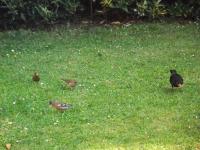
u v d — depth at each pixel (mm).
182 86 5035
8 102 4816
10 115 4629
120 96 4926
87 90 5039
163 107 4734
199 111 4656
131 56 5781
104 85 5133
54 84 5164
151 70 5434
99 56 5797
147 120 4531
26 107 4730
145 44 6105
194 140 4230
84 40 6246
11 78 5293
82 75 5348
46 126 4461
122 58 5730
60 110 4645
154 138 4277
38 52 5926
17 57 5805
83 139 4277
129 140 4258
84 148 4164
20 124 4496
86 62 5648
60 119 4551
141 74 5344
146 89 5051
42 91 5027
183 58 5707
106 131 4379
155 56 5773
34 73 5242
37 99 4879
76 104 4785
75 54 5855
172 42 6152
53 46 6086
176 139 4254
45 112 4660
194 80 5215
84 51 5938
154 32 6457
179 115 4598
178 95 4930
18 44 6160
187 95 4930
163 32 6457
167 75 5320
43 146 4195
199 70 5426
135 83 5164
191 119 4535
